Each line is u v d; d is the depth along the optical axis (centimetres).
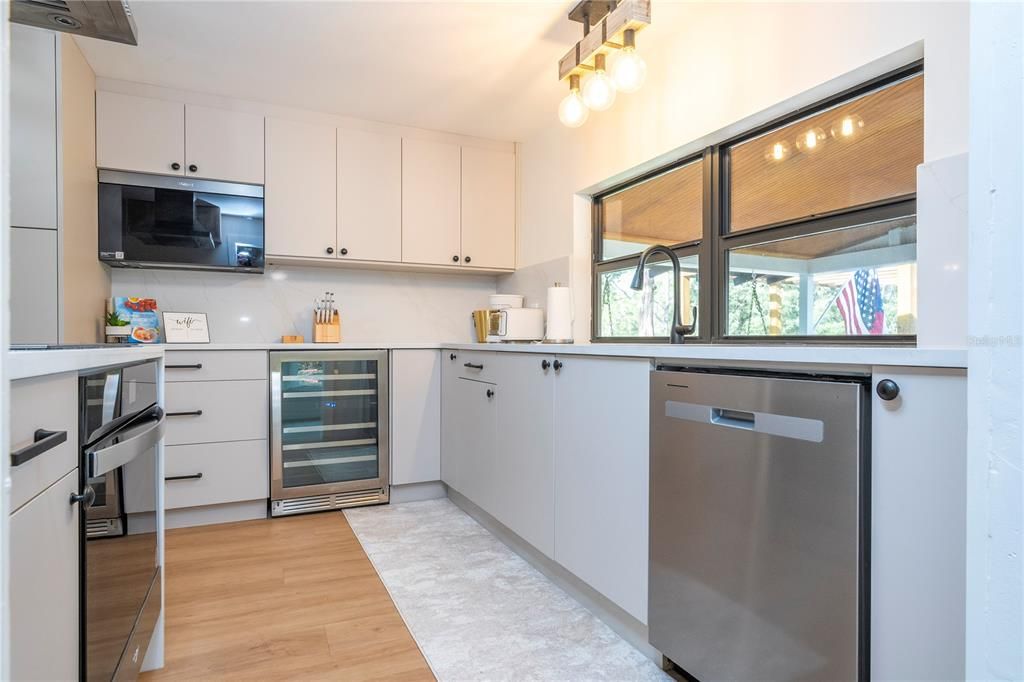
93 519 91
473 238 368
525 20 234
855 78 178
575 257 320
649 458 155
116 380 107
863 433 103
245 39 248
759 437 122
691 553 140
